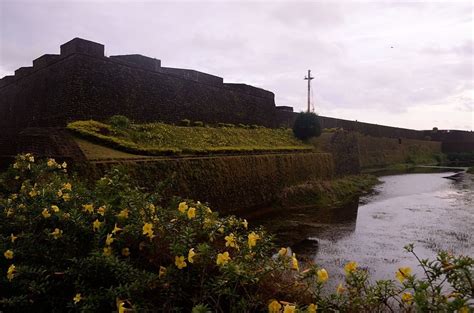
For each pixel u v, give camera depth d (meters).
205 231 3.06
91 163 8.24
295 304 2.24
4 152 9.70
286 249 2.75
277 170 16.16
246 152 16.23
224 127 20.38
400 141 44.78
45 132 11.02
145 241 3.06
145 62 18.72
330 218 12.41
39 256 3.17
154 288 2.59
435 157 49.41
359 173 26.97
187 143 15.26
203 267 2.60
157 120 16.88
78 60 13.71
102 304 2.64
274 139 22.25
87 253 3.16
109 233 3.21
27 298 2.85
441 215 13.02
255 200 14.31
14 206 3.80
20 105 17.23
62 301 2.91
